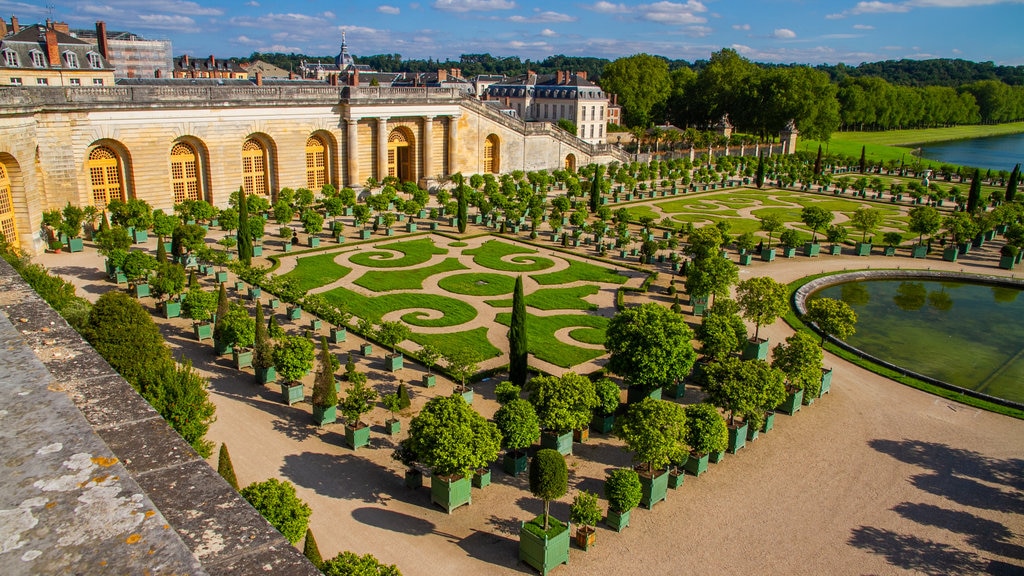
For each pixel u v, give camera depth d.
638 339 45.25
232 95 98.38
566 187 130.62
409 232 92.56
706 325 50.34
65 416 8.01
